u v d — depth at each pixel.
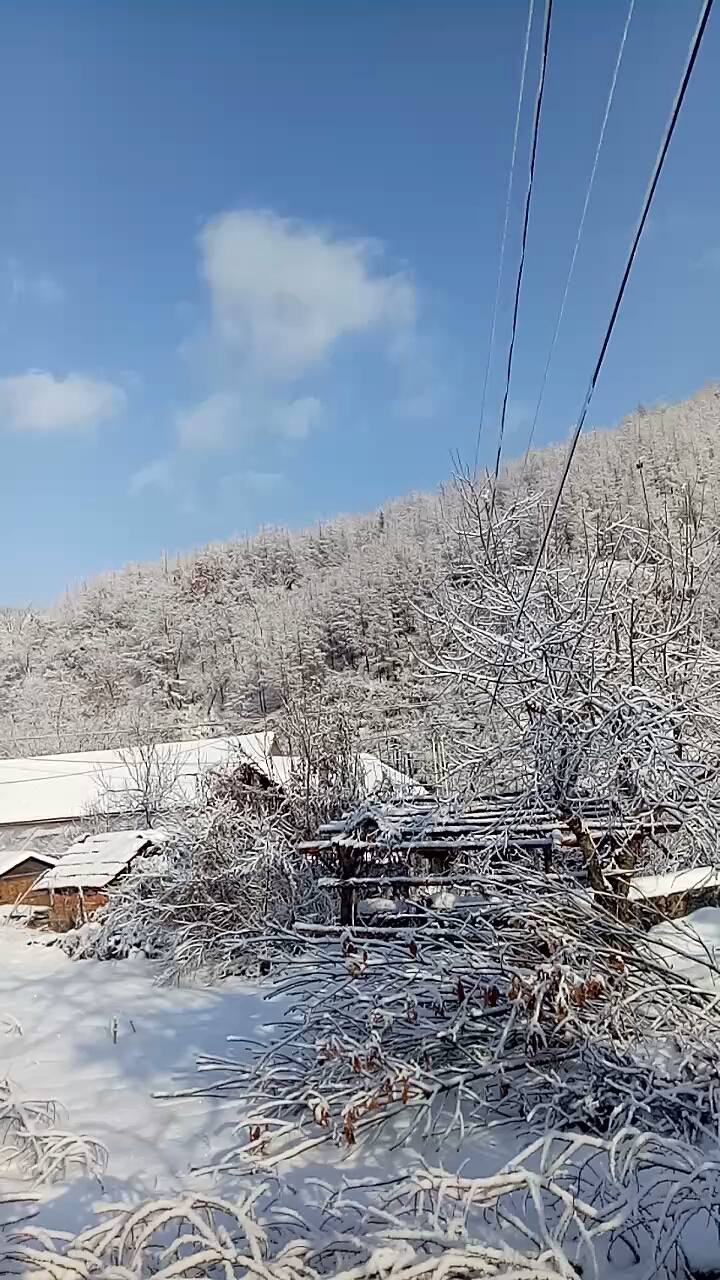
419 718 11.89
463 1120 5.53
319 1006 6.60
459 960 6.23
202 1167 5.50
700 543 8.95
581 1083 5.22
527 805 8.01
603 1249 4.01
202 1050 8.20
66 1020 9.78
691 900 8.38
